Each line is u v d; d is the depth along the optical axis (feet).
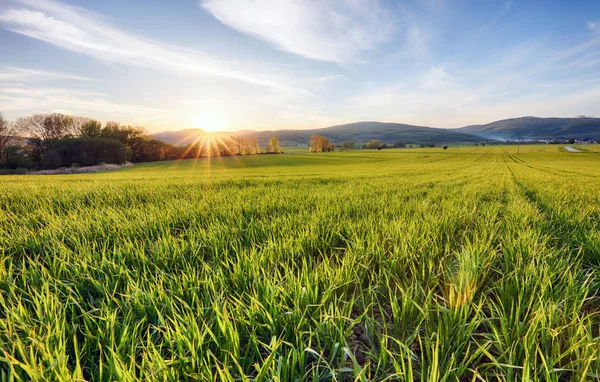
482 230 13.10
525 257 9.53
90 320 6.13
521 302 6.84
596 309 7.63
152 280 8.06
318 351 5.70
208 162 287.48
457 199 25.11
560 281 7.63
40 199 22.75
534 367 4.71
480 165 182.80
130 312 6.21
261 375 4.67
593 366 4.96
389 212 17.92
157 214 16.76
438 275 8.30
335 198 23.94
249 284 7.66
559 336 5.85
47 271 8.17
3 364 5.24
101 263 8.63
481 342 6.23
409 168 148.77
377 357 5.48
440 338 5.71
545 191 34.47
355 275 8.28
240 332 6.11
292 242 11.18
